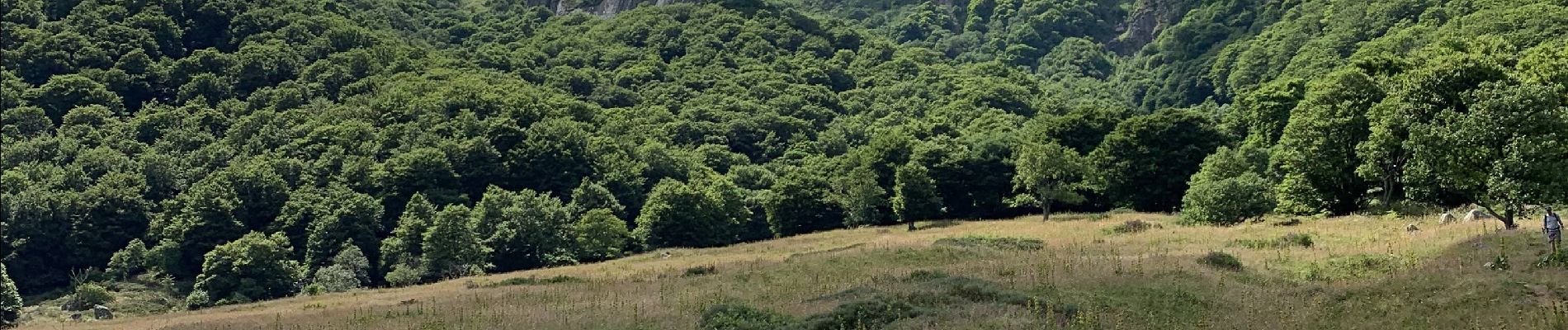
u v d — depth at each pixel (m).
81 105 121.62
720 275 41.50
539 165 108.94
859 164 102.06
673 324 26.05
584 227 83.44
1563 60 53.12
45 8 147.88
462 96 131.38
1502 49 73.75
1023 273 32.38
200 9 153.50
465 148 107.56
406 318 31.67
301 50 150.38
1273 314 23.80
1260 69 159.75
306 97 134.38
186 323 39.47
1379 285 26.72
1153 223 58.56
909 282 31.75
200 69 137.12
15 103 120.12
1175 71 189.38
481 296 40.16
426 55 167.88
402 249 83.12
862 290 29.50
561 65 183.50
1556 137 34.28
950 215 96.44
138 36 141.12
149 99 132.75
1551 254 27.14
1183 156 79.69
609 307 30.41
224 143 115.12
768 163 136.12
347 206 90.38
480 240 82.31
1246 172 62.69
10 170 101.81
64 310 76.44
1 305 72.44
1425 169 37.34
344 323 32.03
